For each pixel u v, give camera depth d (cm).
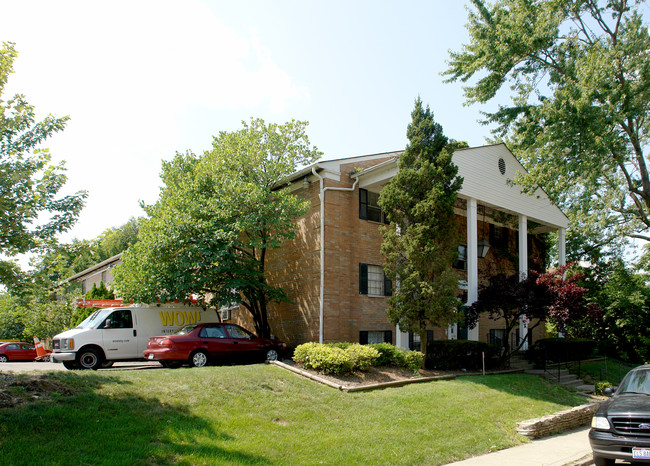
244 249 1972
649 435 763
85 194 809
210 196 1748
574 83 1972
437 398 1177
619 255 3061
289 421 882
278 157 1838
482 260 2444
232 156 1788
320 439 806
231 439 737
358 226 1883
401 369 1438
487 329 2473
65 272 836
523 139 2431
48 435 624
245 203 1670
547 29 2136
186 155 2036
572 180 2134
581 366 2195
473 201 1917
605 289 2867
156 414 773
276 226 1698
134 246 1708
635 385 920
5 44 812
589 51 2130
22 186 742
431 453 831
